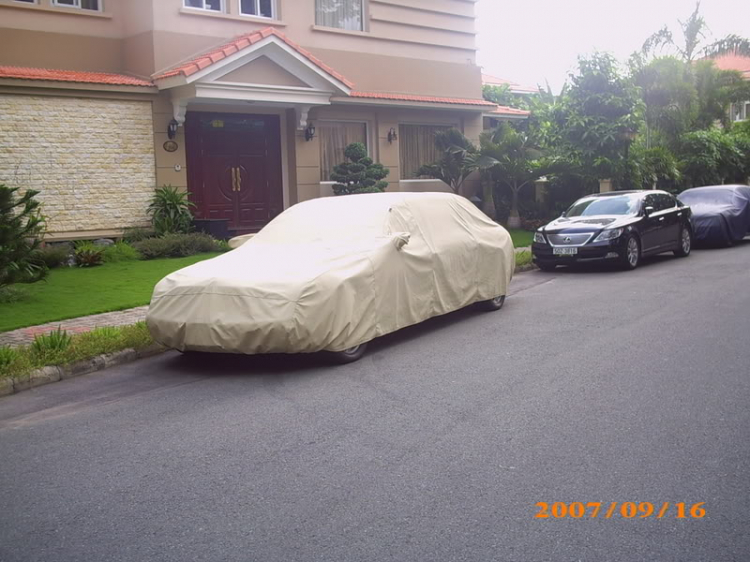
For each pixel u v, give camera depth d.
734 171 28.70
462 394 6.42
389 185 20.19
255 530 4.03
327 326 7.20
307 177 18.47
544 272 14.76
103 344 7.96
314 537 3.93
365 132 19.89
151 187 15.93
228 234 16.72
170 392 6.80
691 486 4.46
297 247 8.35
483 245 9.88
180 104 15.73
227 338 7.12
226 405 6.33
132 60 16.53
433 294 8.85
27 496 4.59
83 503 4.46
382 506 4.28
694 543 3.79
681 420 5.62
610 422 5.61
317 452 5.15
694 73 29.08
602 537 3.87
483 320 9.68
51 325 9.43
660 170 24.00
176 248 14.79
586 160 20.66
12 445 5.55
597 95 20.66
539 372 7.05
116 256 14.13
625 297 11.16
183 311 7.36
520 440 5.28
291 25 18.34
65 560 3.78
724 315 9.48
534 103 27.38
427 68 21.17
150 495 4.54
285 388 6.78
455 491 4.45
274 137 18.31
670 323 9.10
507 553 3.72
